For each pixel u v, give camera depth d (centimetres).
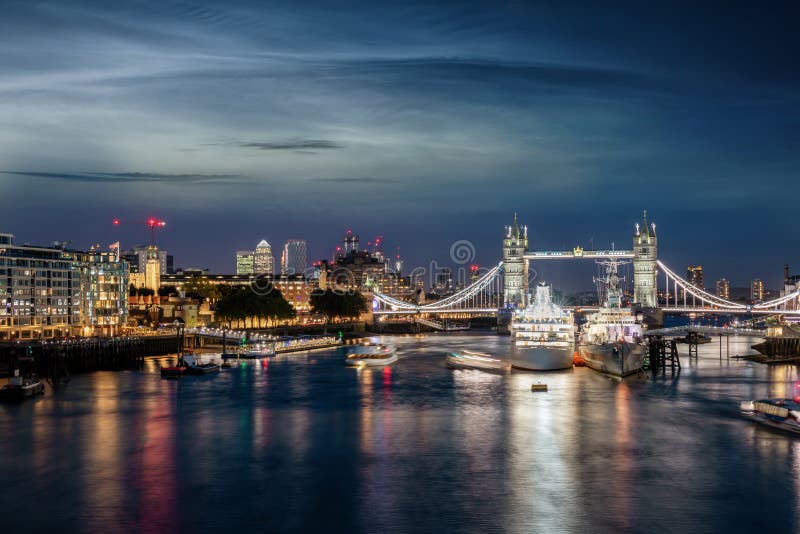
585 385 17475
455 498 8862
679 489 9150
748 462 10269
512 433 12025
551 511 8438
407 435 11931
